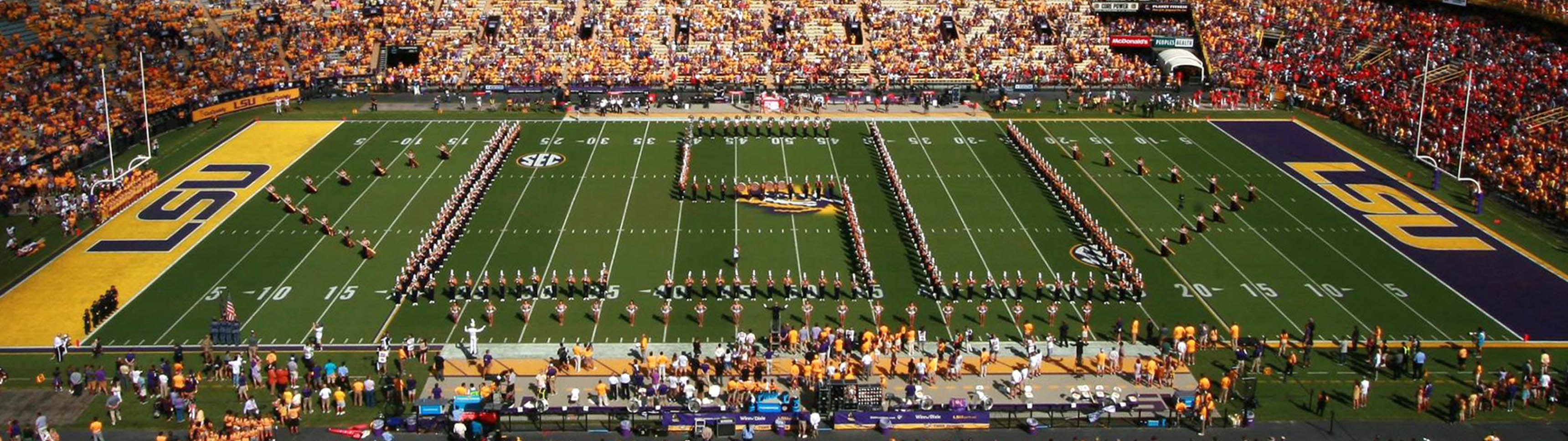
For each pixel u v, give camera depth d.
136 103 82.56
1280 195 69.00
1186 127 85.19
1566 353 48.31
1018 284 53.19
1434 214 65.69
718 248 59.59
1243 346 48.22
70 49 86.06
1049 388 44.94
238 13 98.94
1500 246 60.47
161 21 93.38
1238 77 97.38
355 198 67.69
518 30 100.69
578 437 41.38
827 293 53.84
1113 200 67.94
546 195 68.25
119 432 41.44
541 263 57.41
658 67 97.00
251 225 62.91
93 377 44.47
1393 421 42.69
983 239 61.22
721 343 48.59
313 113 87.69
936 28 103.50
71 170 71.44
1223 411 43.19
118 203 65.31
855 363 46.84
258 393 44.50
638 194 68.56
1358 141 81.44
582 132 82.44
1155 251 59.66
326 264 57.44
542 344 48.53
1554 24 92.56
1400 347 48.62
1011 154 77.88
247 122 84.88
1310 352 48.03
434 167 74.00
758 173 72.88
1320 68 96.06
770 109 88.75
